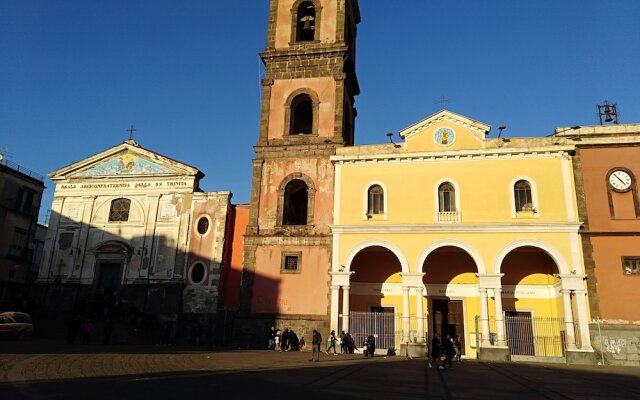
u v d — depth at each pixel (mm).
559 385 16141
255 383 13898
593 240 29125
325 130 35562
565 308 28078
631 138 30141
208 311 35594
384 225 31516
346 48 36688
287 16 39094
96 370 15781
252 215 34594
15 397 10320
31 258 47000
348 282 31031
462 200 31266
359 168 33438
